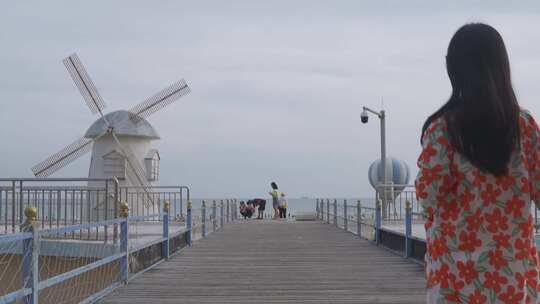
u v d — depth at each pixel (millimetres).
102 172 21750
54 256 10203
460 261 2281
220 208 20375
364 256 11656
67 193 11125
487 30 2398
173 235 11828
